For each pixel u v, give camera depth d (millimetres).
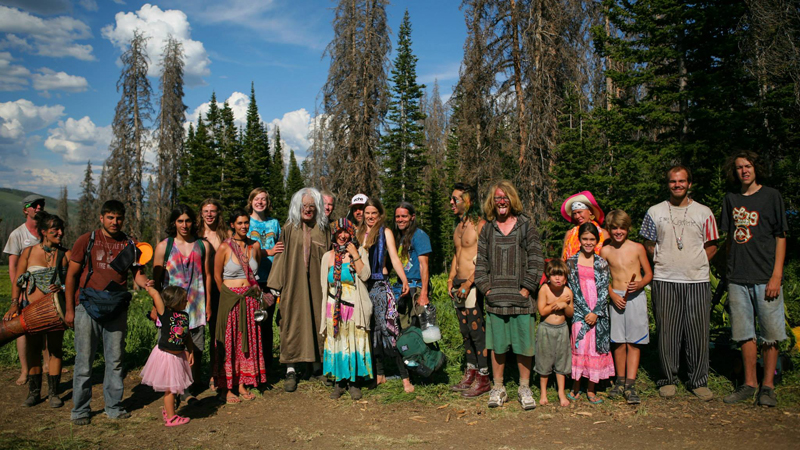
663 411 4344
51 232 5172
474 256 4957
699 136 12945
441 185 40344
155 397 5195
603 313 4602
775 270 4297
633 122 14242
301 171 54812
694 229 4613
